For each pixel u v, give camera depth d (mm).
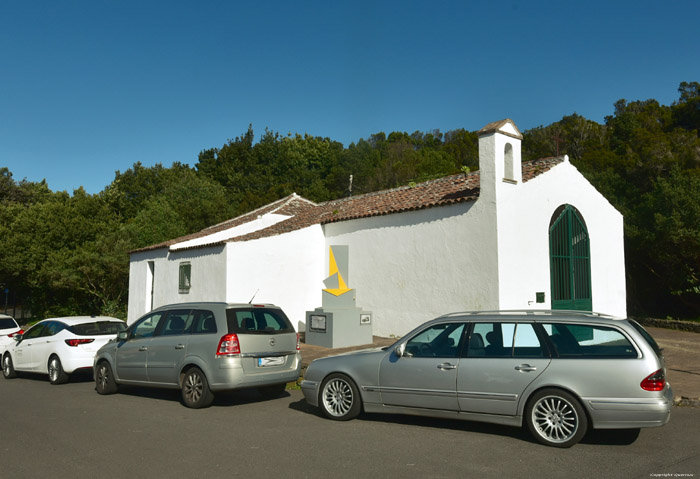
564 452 5500
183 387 8227
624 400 5449
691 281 18109
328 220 16875
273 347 8336
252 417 7387
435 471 4902
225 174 59250
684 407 7750
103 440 6133
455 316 6664
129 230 28453
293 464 5152
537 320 6125
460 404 6234
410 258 14328
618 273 15781
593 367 5625
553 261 13672
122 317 24812
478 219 12648
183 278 17672
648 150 27375
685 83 55562
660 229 17422
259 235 17141
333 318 13469
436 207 13742
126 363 9109
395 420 7078
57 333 11273
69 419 7371
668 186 17891
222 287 15406
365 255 15727
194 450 5672
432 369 6441
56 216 28672
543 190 13562
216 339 7961
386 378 6762
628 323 5852
